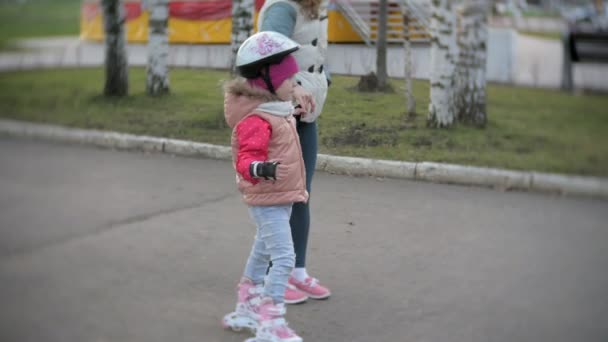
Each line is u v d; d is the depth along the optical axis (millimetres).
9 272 2549
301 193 2543
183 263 2953
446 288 2691
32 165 3076
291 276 2859
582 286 2482
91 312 2432
